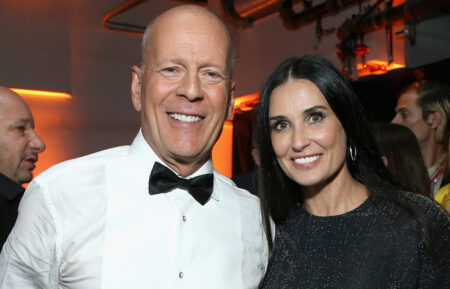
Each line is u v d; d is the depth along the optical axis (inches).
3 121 97.0
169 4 266.7
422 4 156.4
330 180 64.6
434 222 57.8
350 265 59.9
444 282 55.9
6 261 54.8
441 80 147.0
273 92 63.3
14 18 230.1
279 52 225.1
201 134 57.2
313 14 193.3
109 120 251.8
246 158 257.1
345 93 61.6
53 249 53.7
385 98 163.6
